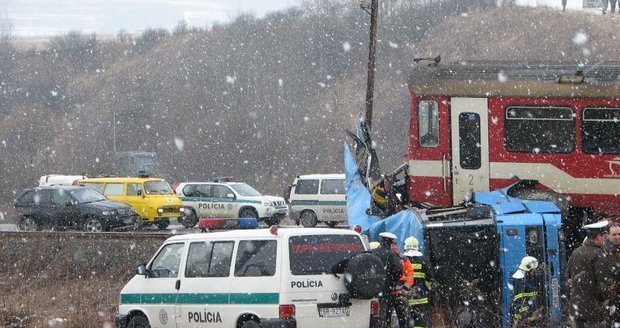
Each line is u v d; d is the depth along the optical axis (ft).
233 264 49.34
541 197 69.15
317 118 253.65
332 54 285.43
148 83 304.91
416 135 78.48
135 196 120.98
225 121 255.29
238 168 238.68
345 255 48.60
